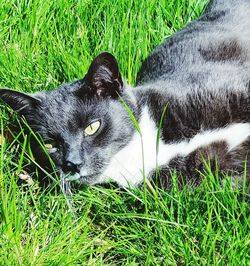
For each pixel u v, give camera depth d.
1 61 1.06
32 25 1.11
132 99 0.96
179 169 0.97
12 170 0.97
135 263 0.88
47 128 0.93
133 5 1.12
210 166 0.96
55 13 1.13
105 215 0.93
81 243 0.88
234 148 0.96
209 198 0.89
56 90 0.95
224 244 0.86
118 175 0.96
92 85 0.93
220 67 0.98
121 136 0.94
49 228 0.89
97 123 0.93
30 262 0.84
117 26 1.09
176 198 0.90
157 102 0.97
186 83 0.97
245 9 1.09
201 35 1.06
